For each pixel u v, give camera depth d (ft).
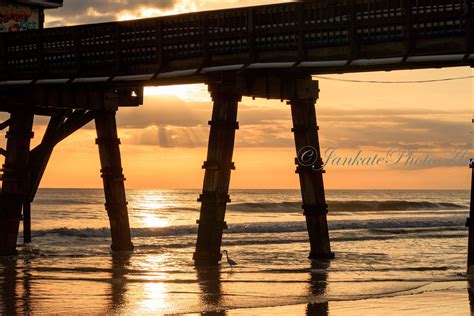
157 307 89.40
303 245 187.01
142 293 99.71
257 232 240.53
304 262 137.18
